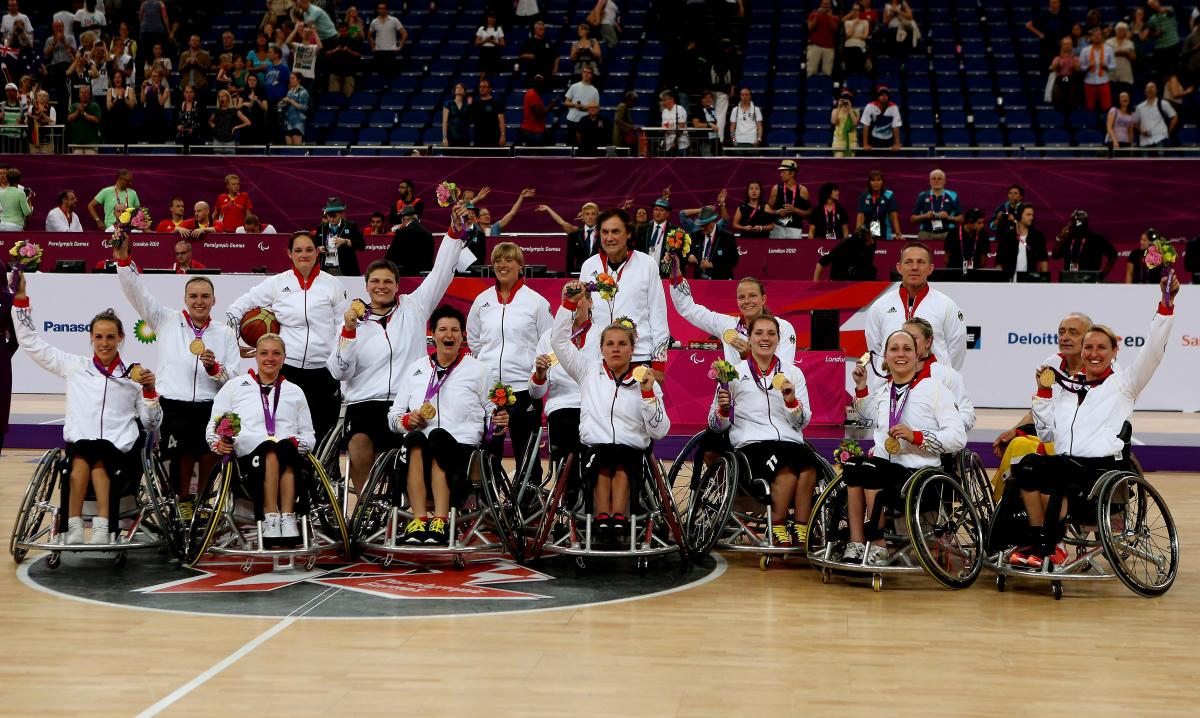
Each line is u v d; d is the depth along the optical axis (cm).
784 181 1419
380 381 737
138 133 1689
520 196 1450
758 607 609
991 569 662
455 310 703
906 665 509
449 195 768
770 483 706
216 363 717
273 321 767
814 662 512
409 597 619
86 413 679
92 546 660
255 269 1374
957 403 700
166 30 1847
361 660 508
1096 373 675
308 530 684
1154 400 1174
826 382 1009
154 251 1380
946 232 1395
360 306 702
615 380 689
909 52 1853
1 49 1778
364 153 1675
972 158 1545
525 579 666
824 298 1107
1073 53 1798
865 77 1827
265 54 1755
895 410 673
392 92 1827
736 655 521
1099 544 646
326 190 1598
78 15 1817
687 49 1728
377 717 440
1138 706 459
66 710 445
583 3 1997
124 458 685
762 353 718
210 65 1795
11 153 1641
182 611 587
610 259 757
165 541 679
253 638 540
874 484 659
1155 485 984
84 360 688
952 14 1969
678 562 719
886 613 599
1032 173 1541
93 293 1176
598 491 677
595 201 1575
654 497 700
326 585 645
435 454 674
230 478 660
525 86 1841
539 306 777
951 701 462
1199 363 1159
